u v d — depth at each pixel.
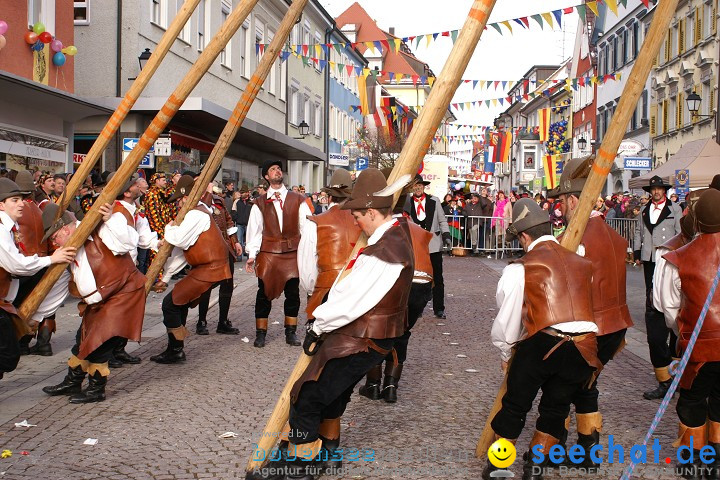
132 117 23.03
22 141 17.02
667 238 11.23
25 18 17.06
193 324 11.64
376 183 4.97
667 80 40.00
